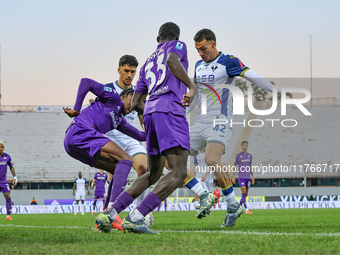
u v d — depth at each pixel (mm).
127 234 3498
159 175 3959
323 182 27875
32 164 36969
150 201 3570
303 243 2611
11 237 3223
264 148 23250
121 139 6465
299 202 22297
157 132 3686
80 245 2646
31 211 21984
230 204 4898
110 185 4984
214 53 5734
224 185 4902
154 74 3914
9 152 38094
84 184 19719
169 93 3770
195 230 4270
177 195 24703
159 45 4078
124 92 4934
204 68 5727
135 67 6824
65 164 36688
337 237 3041
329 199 23688
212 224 5641
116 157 4277
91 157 4504
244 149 13016
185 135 3674
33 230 4387
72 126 4457
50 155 37594
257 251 2248
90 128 4422
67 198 31094
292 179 28797
